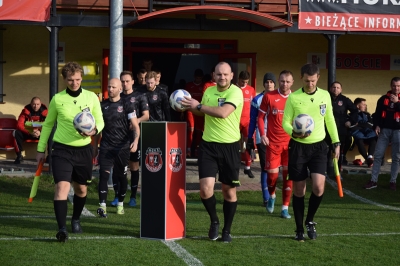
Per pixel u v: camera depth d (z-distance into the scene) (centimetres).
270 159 1168
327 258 848
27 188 1445
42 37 1862
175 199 949
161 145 934
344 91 2017
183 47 1942
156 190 941
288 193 1174
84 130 872
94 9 1603
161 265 789
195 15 1681
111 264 788
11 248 857
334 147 956
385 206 1346
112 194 1418
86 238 936
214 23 1642
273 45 1977
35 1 1529
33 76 1864
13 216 1129
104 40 1889
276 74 1981
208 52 1952
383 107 1540
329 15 1658
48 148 1594
